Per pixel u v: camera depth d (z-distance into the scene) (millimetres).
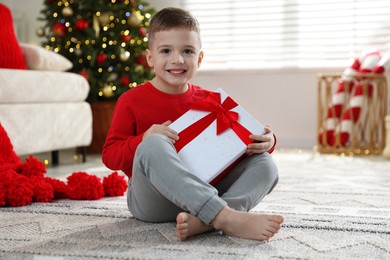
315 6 4160
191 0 4395
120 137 1564
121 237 1395
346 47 4125
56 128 3072
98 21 3760
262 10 4270
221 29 4363
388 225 1517
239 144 1444
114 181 2066
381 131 3781
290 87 4145
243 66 4316
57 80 3084
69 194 1983
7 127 2715
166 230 1453
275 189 2232
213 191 1322
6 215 1690
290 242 1331
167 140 1390
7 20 3076
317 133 3875
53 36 3756
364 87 3705
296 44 4215
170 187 1323
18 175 1934
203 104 1481
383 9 4023
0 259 1204
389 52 3752
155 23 1548
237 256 1204
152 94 1578
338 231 1455
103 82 3742
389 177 2602
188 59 1530
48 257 1220
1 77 2686
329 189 2232
